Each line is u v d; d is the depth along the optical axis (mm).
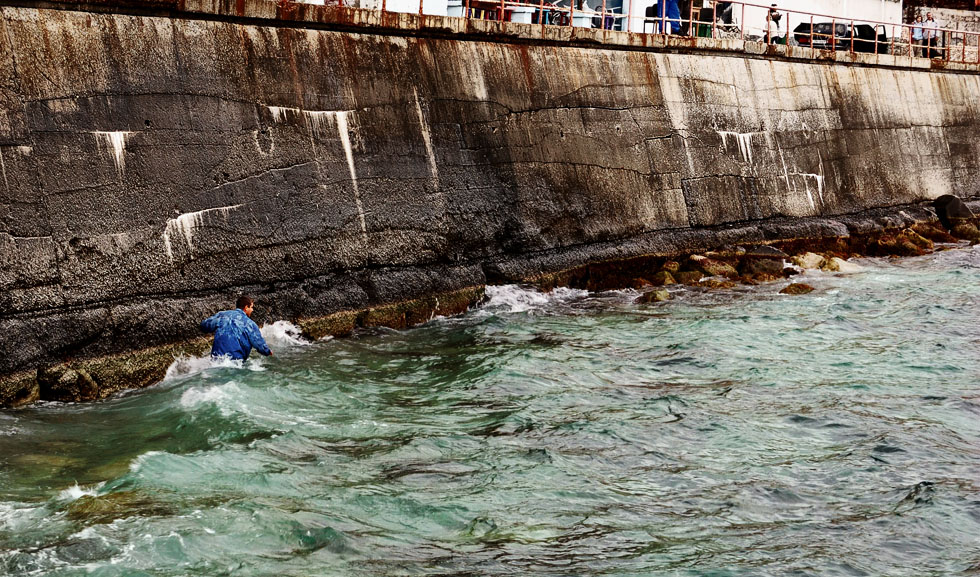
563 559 7734
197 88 12719
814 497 9102
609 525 8367
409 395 11594
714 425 10828
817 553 7977
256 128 13281
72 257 11305
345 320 14047
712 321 15602
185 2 12688
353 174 14383
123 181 11844
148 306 11922
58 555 7332
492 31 16844
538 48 17672
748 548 8031
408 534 8047
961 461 10055
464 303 15656
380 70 15062
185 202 12414
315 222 13828
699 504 8852
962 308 16953
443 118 15781
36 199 11070
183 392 11234
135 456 9391
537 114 17281
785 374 12898
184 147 12469
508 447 9977
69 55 11570
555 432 10438
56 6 11562
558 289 17125
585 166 17969
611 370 12852
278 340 13156
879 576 7680
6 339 10727
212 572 7242
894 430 10836
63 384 11055
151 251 12016
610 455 9883
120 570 7176
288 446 9773
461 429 10461
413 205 15125
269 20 13766
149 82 12250
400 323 14734
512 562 7648
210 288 12617
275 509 8234
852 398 11945
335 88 14375
